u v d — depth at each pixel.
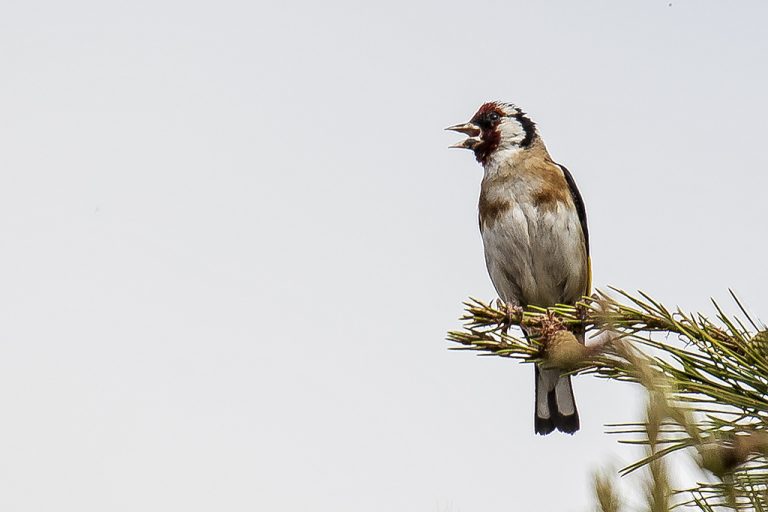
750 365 4.69
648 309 5.47
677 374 4.67
